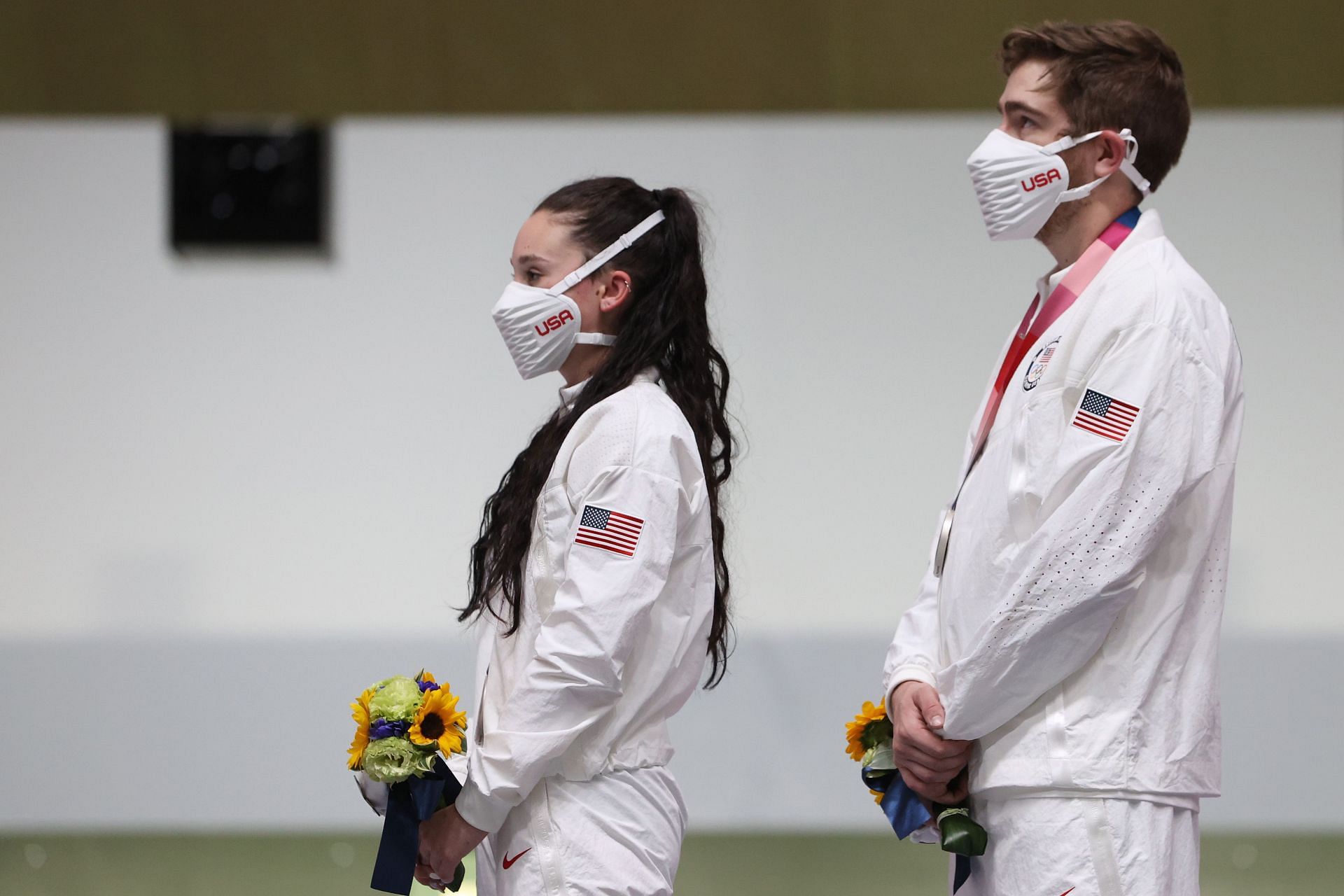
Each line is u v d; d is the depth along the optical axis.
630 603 6.75
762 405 17.42
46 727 17.56
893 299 17.47
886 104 17.28
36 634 17.66
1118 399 6.45
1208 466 6.46
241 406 17.80
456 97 17.67
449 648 17.47
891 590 17.19
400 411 17.73
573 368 7.82
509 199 17.83
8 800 17.48
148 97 17.77
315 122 17.77
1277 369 16.75
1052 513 6.50
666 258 7.77
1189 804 6.54
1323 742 16.39
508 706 6.78
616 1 17.44
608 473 6.94
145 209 17.88
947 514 7.43
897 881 14.88
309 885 15.06
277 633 17.59
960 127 17.48
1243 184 16.89
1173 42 16.62
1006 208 7.09
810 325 17.48
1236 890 14.37
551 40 17.50
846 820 16.95
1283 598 16.56
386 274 17.83
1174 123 7.11
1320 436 16.64
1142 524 6.32
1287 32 16.47
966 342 17.39
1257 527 16.64
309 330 17.81
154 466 17.81
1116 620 6.50
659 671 7.11
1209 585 6.70
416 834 6.84
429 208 17.83
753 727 17.14
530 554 7.24
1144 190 7.16
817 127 17.61
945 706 6.76
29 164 17.88
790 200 17.61
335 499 17.69
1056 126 7.07
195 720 17.53
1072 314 6.82
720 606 7.97
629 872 6.88
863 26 17.20
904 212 17.50
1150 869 6.29
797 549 17.28
